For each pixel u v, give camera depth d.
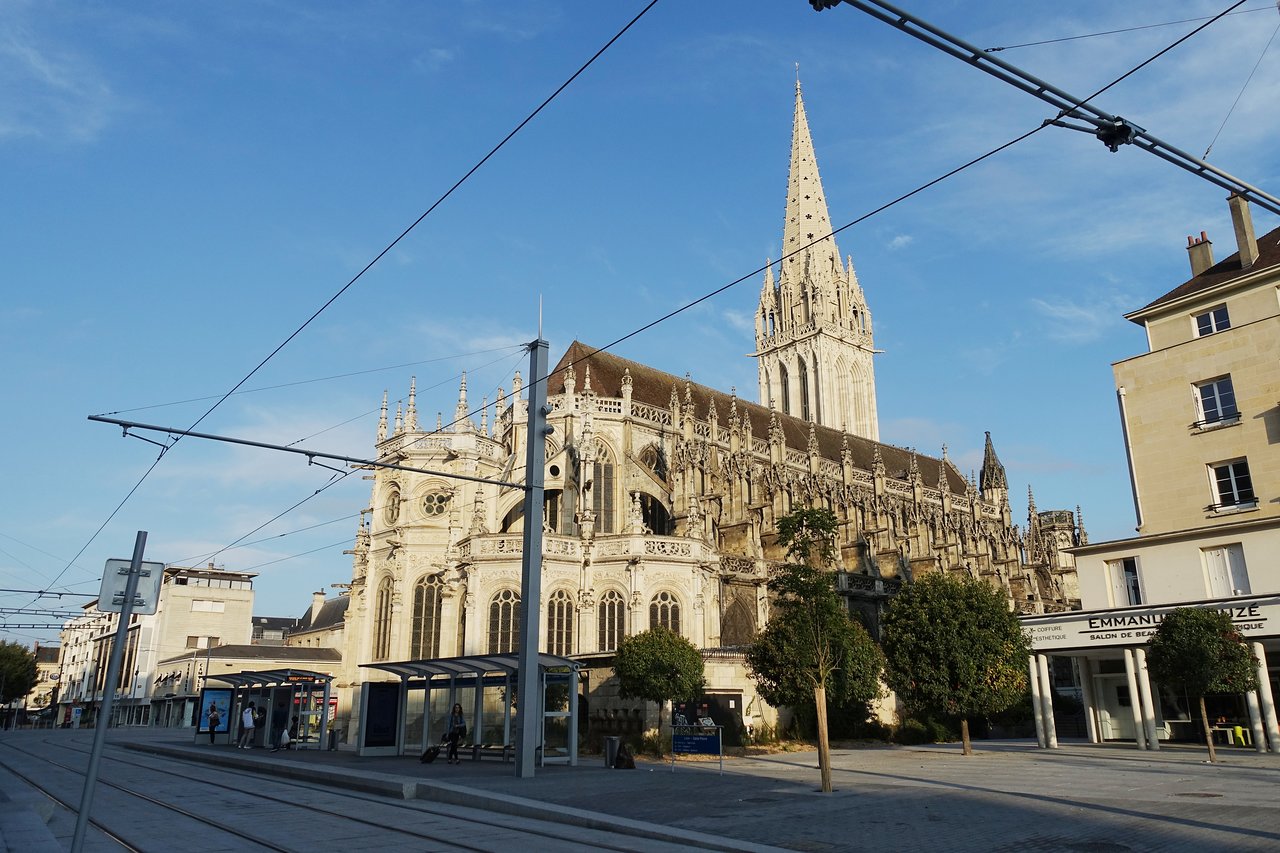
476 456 64.94
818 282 128.12
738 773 34.84
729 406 89.94
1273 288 43.72
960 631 45.50
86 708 141.88
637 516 57.81
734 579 63.91
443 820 22.25
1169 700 46.31
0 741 70.12
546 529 56.78
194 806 25.14
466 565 56.53
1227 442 43.84
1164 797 24.69
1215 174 13.92
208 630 127.06
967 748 44.41
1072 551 47.44
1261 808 21.97
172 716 114.56
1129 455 47.31
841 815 22.45
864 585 74.81
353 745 62.06
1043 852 17.11
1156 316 48.44
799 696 43.47
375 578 64.88
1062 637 45.75
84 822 14.04
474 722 44.38
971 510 105.69
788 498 75.56
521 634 33.25
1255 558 40.81
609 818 21.52
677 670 45.03
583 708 53.00
